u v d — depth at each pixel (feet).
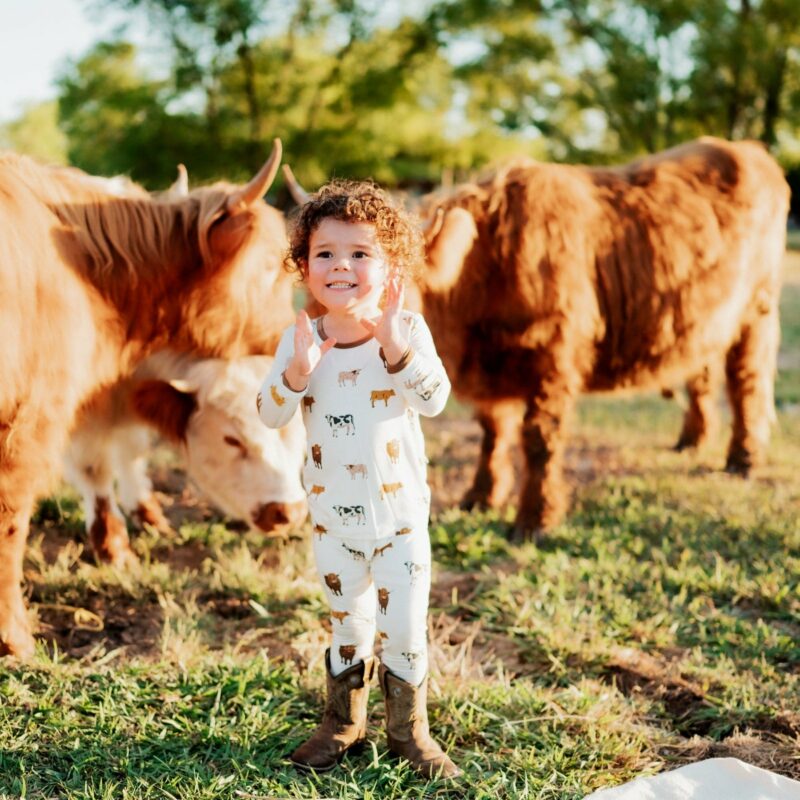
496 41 88.22
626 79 83.82
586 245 17.66
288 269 9.48
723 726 10.48
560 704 10.59
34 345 11.47
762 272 21.36
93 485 15.07
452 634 12.82
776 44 80.07
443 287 16.16
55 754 9.27
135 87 81.76
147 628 12.88
